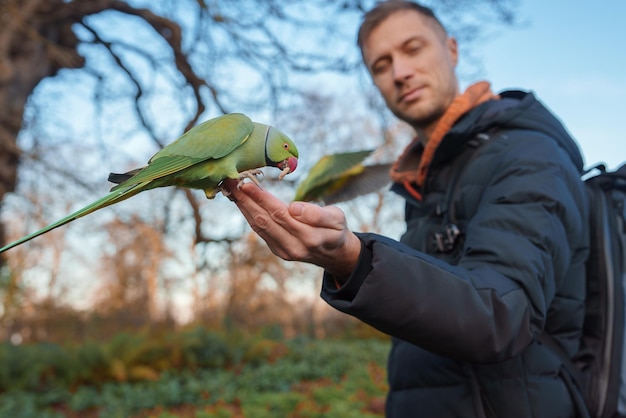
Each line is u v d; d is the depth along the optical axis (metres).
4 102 9.48
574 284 1.76
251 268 17.34
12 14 8.90
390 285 1.26
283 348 13.20
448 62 2.42
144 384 9.80
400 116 2.47
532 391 1.60
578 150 1.96
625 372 1.78
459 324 1.28
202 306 22.53
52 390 9.31
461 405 1.64
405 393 1.82
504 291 1.36
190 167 1.42
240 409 8.81
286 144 1.55
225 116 1.52
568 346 1.75
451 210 1.88
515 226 1.50
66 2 9.95
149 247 26.42
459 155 1.94
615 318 1.81
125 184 1.35
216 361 11.02
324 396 9.32
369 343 15.28
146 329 12.16
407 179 2.27
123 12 10.11
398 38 2.36
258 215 1.28
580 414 1.68
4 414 7.93
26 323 18.98
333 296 1.34
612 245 1.88
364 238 1.33
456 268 1.38
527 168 1.63
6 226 11.34
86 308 21.30
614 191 1.98
